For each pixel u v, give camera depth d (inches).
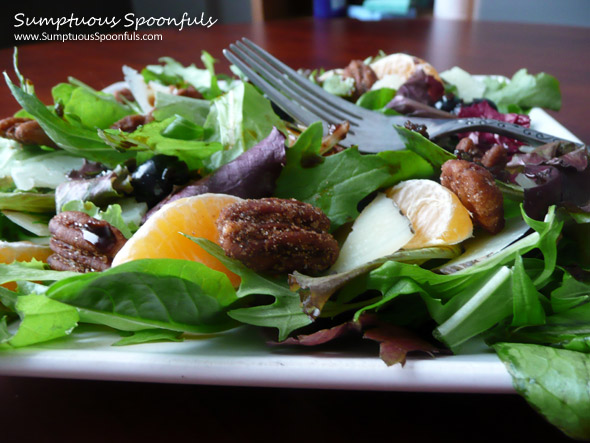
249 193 6.2
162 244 5.2
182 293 4.8
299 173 6.4
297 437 4.5
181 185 6.6
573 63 14.2
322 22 19.2
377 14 42.0
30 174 7.2
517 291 4.8
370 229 5.9
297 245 5.2
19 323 5.1
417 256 5.3
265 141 6.3
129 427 4.6
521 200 5.8
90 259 5.7
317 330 5.1
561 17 25.0
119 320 4.9
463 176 5.7
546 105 10.9
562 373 4.2
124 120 8.3
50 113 7.0
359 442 4.4
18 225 6.9
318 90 9.1
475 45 16.1
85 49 16.4
